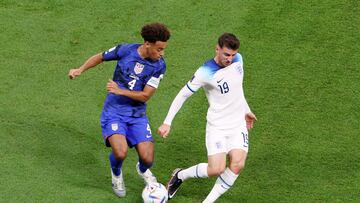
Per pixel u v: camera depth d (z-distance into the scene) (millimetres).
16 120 32188
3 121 32062
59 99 33406
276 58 35531
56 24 37312
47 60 35375
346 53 35781
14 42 36281
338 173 30078
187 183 29781
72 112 32781
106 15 37781
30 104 33031
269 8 38062
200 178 29875
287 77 34625
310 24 37250
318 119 32594
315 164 30531
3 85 33906
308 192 29250
